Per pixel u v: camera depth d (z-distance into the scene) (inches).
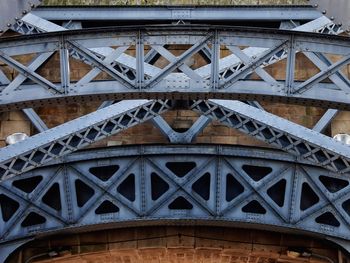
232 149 858.8
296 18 946.7
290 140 717.9
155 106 740.7
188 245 925.8
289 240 919.7
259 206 882.1
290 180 858.8
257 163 861.8
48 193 879.7
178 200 882.8
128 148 859.4
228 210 862.5
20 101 613.0
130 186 892.0
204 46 617.6
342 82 615.5
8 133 894.4
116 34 616.1
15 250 867.4
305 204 884.6
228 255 954.7
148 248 926.4
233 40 616.1
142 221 878.4
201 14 950.4
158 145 859.4
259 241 924.6
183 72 621.0
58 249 912.3
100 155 855.7
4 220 864.3
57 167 853.8
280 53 819.4
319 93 616.1
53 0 971.3
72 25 949.8
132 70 745.6
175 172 896.9
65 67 614.9
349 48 611.5
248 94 617.9
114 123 728.3
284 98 619.5
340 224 858.8
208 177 887.1
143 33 615.8
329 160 713.6
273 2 975.6
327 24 928.3
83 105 917.8
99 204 860.6
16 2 960.3
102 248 920.9
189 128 886.4
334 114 877.8
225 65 770.8
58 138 705.6
